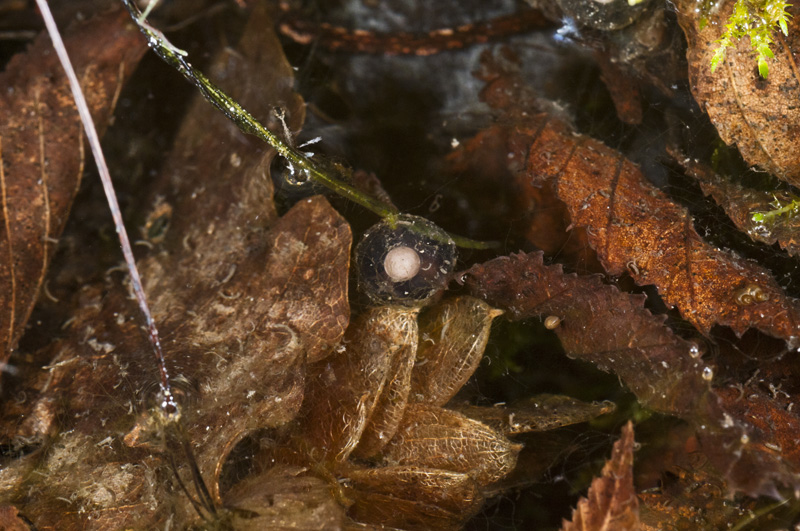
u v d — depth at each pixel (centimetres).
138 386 22
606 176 22
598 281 22
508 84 24
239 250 22
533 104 23
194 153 24
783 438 21
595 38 23
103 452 21
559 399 22
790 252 22
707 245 22
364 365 21
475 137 23
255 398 21
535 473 22
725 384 21
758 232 22
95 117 23
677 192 22
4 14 24
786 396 21
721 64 22
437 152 24
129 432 21
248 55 24
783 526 21
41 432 22
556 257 22
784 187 22
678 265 22
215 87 22
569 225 22
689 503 21
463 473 21
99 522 21
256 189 23
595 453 22
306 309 22
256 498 21
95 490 21
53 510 21
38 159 23
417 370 22
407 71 24
